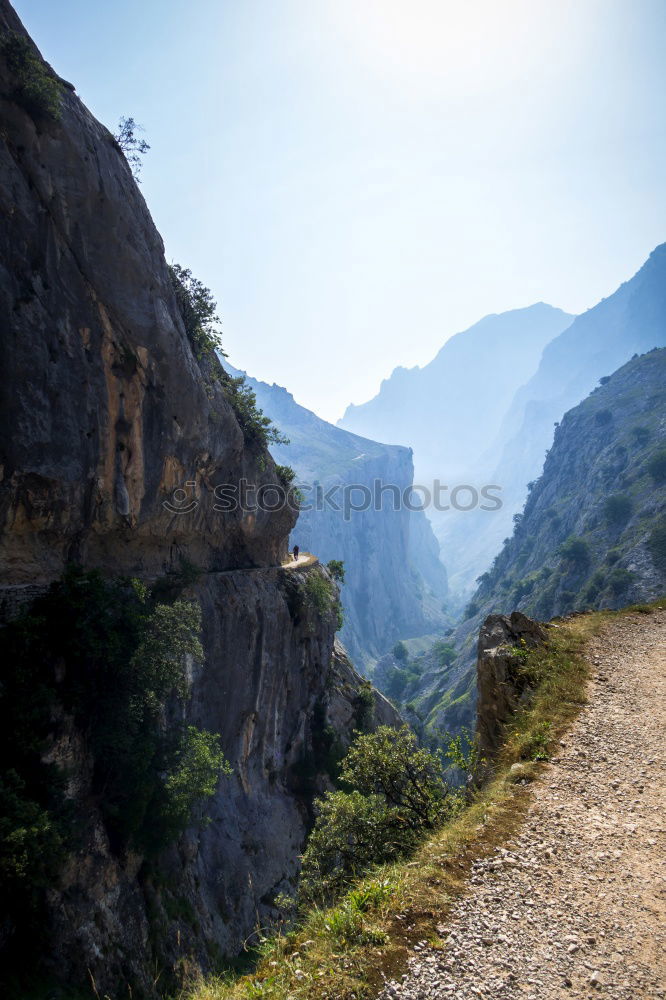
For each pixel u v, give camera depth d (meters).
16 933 17.34
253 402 45.41
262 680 41.50
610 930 7.39
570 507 151.38
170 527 33.75
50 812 19.00
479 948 7.19
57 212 23.97
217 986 8.23
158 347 29.12
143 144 31.05
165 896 25.20
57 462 23.53
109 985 19.31
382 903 8.22
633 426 145.25
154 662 24.08
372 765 17.61
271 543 50.31
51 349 23.41
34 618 20.86
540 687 15.63
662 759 11.93
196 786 24.67
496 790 11.38
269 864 35.62
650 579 90.12
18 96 22.62
